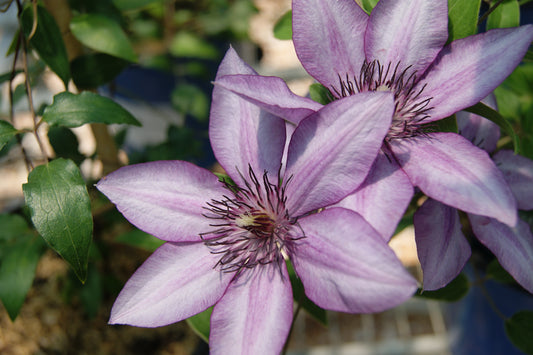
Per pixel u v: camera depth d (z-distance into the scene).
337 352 0.63
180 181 0.31
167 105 0.76
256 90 0.28
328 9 0.30
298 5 0.30
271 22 1.03
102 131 0.48
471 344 0.53
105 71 0.42
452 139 0.29
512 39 0.29
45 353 0.52
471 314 0.51
